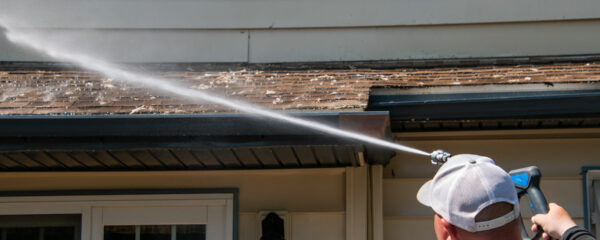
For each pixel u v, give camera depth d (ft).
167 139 11.32
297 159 13.05
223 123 11.11
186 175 14.33
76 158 12.57
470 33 16.37
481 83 13.20
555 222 6.09
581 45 16.10
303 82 14.24
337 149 11.73
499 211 5.76
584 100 12.39
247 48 16.85
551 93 13.00
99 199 14.28
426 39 16.46
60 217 14.71
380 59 16.52
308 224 14.08
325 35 16.74
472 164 6.08
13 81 14.87
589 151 14.14
